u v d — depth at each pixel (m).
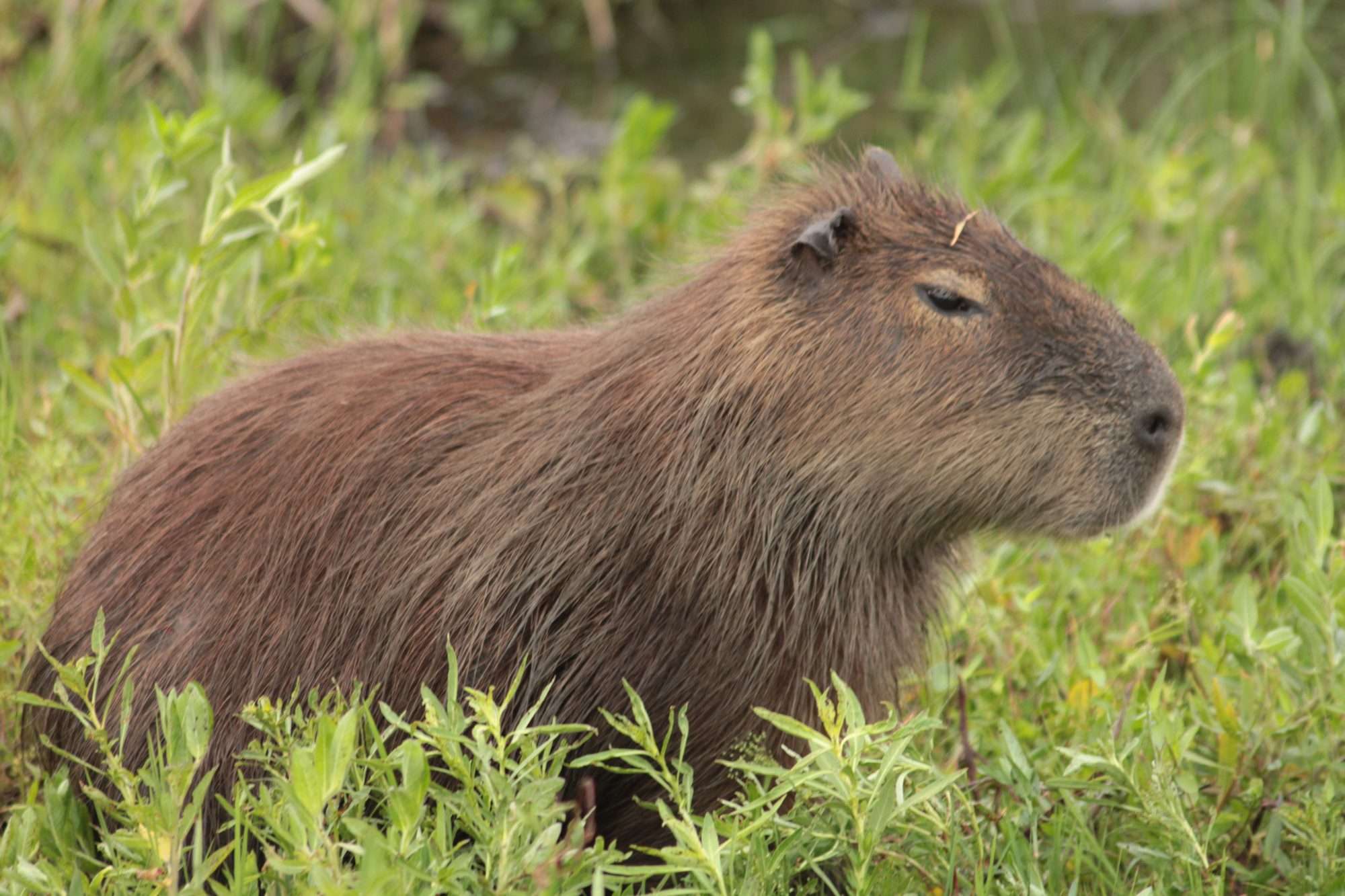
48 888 8.23
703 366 9.84
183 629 9.97
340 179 19.77
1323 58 24.70
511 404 10.19
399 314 16.02
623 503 9.83
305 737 8.85
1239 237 20.05
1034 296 9.95
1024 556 13.34
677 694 9.87
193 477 10.34
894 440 9.83
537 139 24.19
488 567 9.84
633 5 28.05
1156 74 25.03
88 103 20.86
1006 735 9.96
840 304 9.80
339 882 7.57
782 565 9.91
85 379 12.60
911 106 23.22
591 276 18.83
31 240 16.28
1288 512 13.51
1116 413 9.95
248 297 13.95
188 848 8.86
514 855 7.73
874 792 8.34
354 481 10.02
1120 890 9.54
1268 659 10.95
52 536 12.09
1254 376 16.61
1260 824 10.50
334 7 24.97
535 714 9.26
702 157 23.33
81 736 10.11
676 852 8.09
